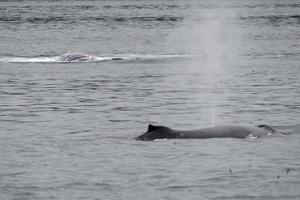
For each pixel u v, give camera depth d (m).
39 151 66.00
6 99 106.19
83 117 87.94
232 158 62.31
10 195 51.34
